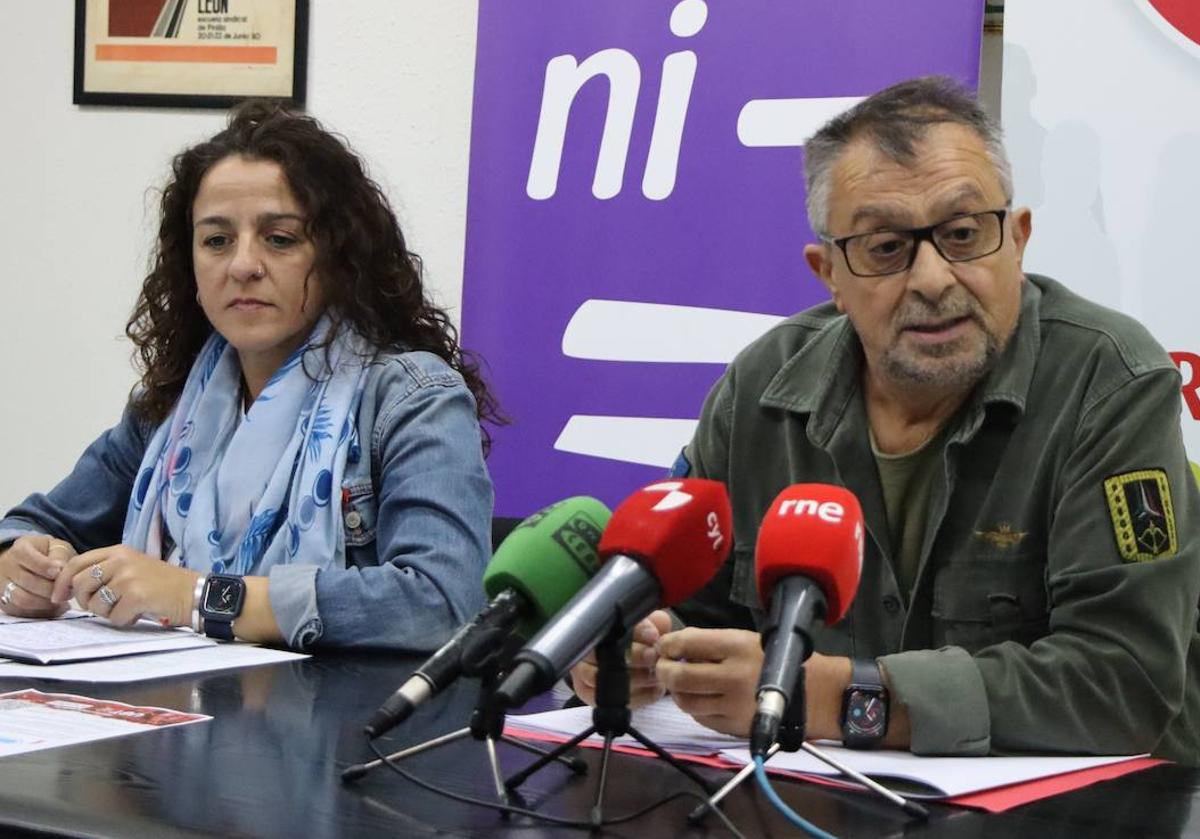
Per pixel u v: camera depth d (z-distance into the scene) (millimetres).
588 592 889
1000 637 1507
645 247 2750
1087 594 1356
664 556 903
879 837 906
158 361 2184
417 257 2166
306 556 1891
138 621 1822
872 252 1482
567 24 2824
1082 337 1514
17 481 3395
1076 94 2416
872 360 1546
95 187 3309
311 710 1291
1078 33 2416
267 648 1699
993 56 2689
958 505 1537
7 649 1533
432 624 1734
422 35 3059
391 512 1872
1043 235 2432
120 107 3281
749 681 1166
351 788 982
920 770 1118
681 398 2721
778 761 1126
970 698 1224
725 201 2693
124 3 3248
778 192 2658
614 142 2781
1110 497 1389
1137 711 1283
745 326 2676
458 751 1128
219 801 928
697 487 951
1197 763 1489
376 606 1713
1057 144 2424
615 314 2771
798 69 2635
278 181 1986
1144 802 1042
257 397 2025
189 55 3209
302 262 2000
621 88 2775
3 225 3377
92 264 3318
